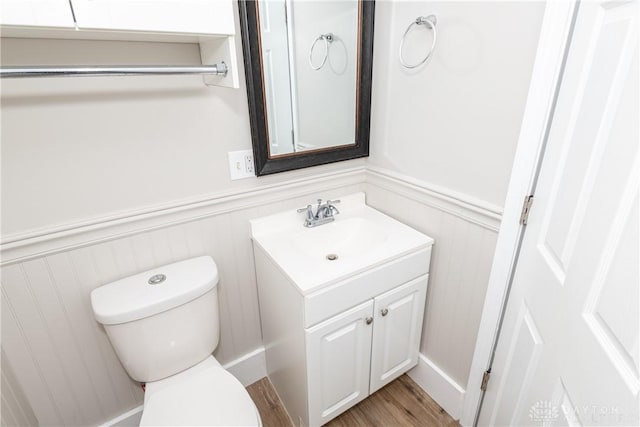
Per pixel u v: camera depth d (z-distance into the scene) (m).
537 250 1.00
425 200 1.41
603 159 0.70
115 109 1.06
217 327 1.32
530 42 0.94
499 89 1.04
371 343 1.38
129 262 1.23
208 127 1.23
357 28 1.39
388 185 1.57
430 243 1.36
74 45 0.96
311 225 1.50
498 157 1.10
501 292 1.18
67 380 1.24
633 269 0.57
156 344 1.16
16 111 0.93
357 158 1.62
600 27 0.75
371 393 1.53
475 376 1.38
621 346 0.59
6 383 1.05
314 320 1.15
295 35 1.27
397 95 1.41
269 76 1.26
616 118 0.66
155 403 1.12
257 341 1.69
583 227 0.75
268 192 1.44
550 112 0.93
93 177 1.08
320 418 1.37
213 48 1.04
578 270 0.75
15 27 0.72
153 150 1.15
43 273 1.09
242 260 1.49
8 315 1.07
